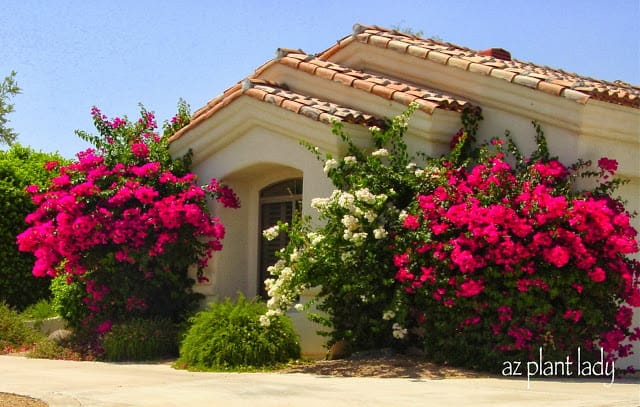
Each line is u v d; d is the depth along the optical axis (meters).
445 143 13.04
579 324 10.81
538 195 10.88
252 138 14.61
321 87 14.42
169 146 15.63
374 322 12.18
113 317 14.87
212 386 9.99
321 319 12.57
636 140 12.20
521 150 12.53
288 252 12.51
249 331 12.36
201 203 14.95
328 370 11.45
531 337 10.71
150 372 11.71
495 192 11.39
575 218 10.68
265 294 15.34
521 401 8.58
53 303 16.84
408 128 13.00
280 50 15.12
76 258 14.53
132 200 14.73
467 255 10.82
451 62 13.30
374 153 12.59
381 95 13.30
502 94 12.64
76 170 15.24
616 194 12.17
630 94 12.34
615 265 10.84
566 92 11.70
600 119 11.84
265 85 14.74
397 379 10.52
